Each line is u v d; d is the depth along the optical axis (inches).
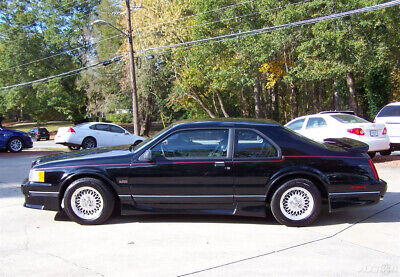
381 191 202.5
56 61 1512.1
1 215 223.1
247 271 143.2
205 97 1338.6
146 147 205.3
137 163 201.8
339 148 212.5
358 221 210.1
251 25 916.0
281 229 195.5
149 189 201.2
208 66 991.0
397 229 195.2
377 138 405.1
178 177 199.5
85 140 682.2
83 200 202.5
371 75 1106.7
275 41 821.2
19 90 1514.5
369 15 748.6
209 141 204.5
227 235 185.3
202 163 199.0
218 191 199.5
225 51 982.4
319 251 163.9
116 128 729.6
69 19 1555.1
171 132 206.7
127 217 218.4
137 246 169.8
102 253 161.3
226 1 924.6
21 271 143.0
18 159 541.0
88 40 1509.6
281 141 202.4
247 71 951.0
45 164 208.5
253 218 215.6
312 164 198.4
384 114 477.1
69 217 206.2
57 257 157.1
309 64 818.8
